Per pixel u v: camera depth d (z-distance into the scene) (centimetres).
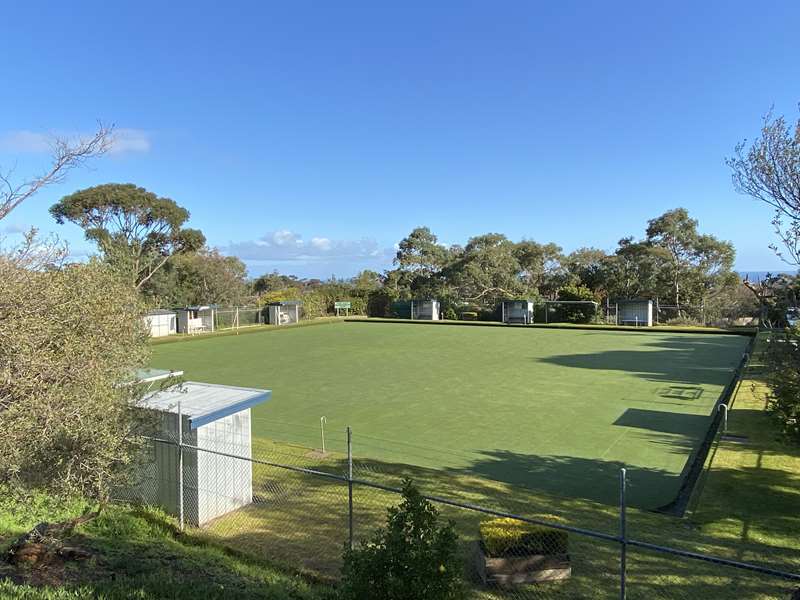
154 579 443
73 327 373
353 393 1408
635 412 1163
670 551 380
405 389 1451
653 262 3728
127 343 448
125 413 455
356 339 2798
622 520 404
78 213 3856
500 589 474
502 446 938
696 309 3416
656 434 998
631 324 3300
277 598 436
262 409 1244
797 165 605
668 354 2062
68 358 358
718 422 1052
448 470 817
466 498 679
